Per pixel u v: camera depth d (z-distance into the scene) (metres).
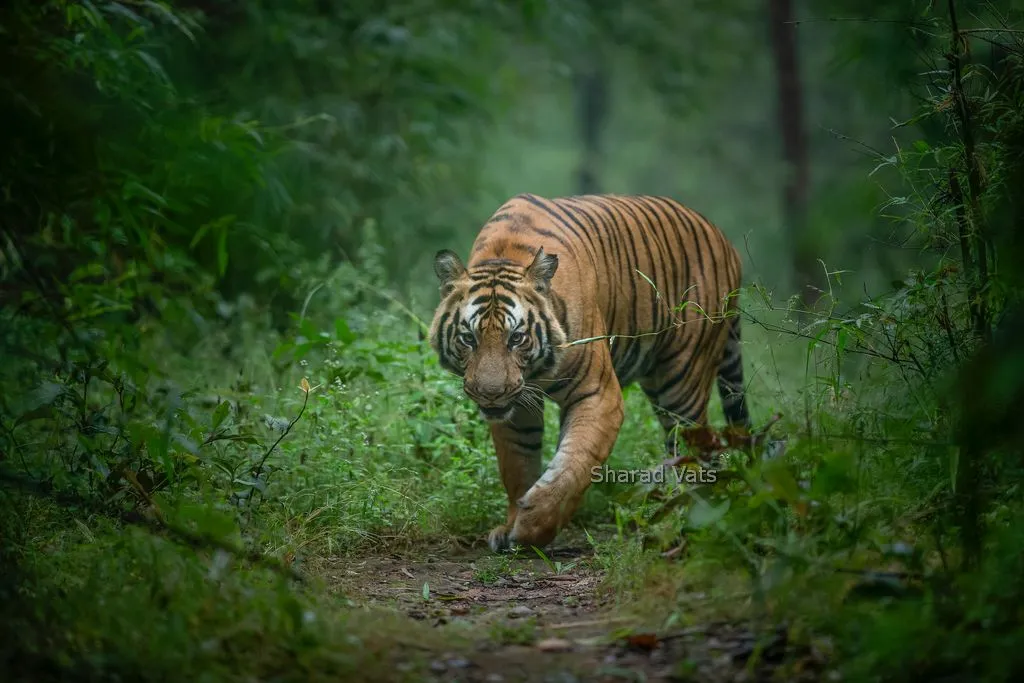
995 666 5.73
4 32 9.95
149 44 12.94
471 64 24.11
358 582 9.10
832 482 7.16
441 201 23.80
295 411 11.87
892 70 11.37
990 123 8.43
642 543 8.38
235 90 18.28
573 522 11.41
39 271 11.26
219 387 12.70
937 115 8.93
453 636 7.22
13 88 9.75
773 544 7.05
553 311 10.52
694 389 12.66
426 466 11.64
